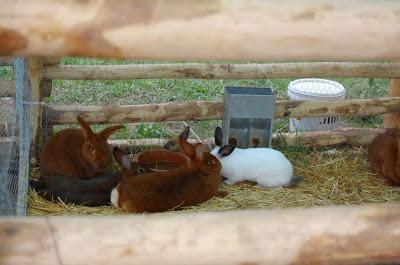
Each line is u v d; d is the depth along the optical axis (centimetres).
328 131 658
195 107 613
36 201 521
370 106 645
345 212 232
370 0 208
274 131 670
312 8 203
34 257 214
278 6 201
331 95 672
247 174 571
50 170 548
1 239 213
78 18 193
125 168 535
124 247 218
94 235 218
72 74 600
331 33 204
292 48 205
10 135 503
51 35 194
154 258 220
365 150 654
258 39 202
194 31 198
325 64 638
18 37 193
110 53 199
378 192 579
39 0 192
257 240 224
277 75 633
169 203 511
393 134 599
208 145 621
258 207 540
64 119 604
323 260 229
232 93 593
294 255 226
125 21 195
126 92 780
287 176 573
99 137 540
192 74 623
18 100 465
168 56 203
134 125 683
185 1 197
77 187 523
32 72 556
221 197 549
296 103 635
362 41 206
